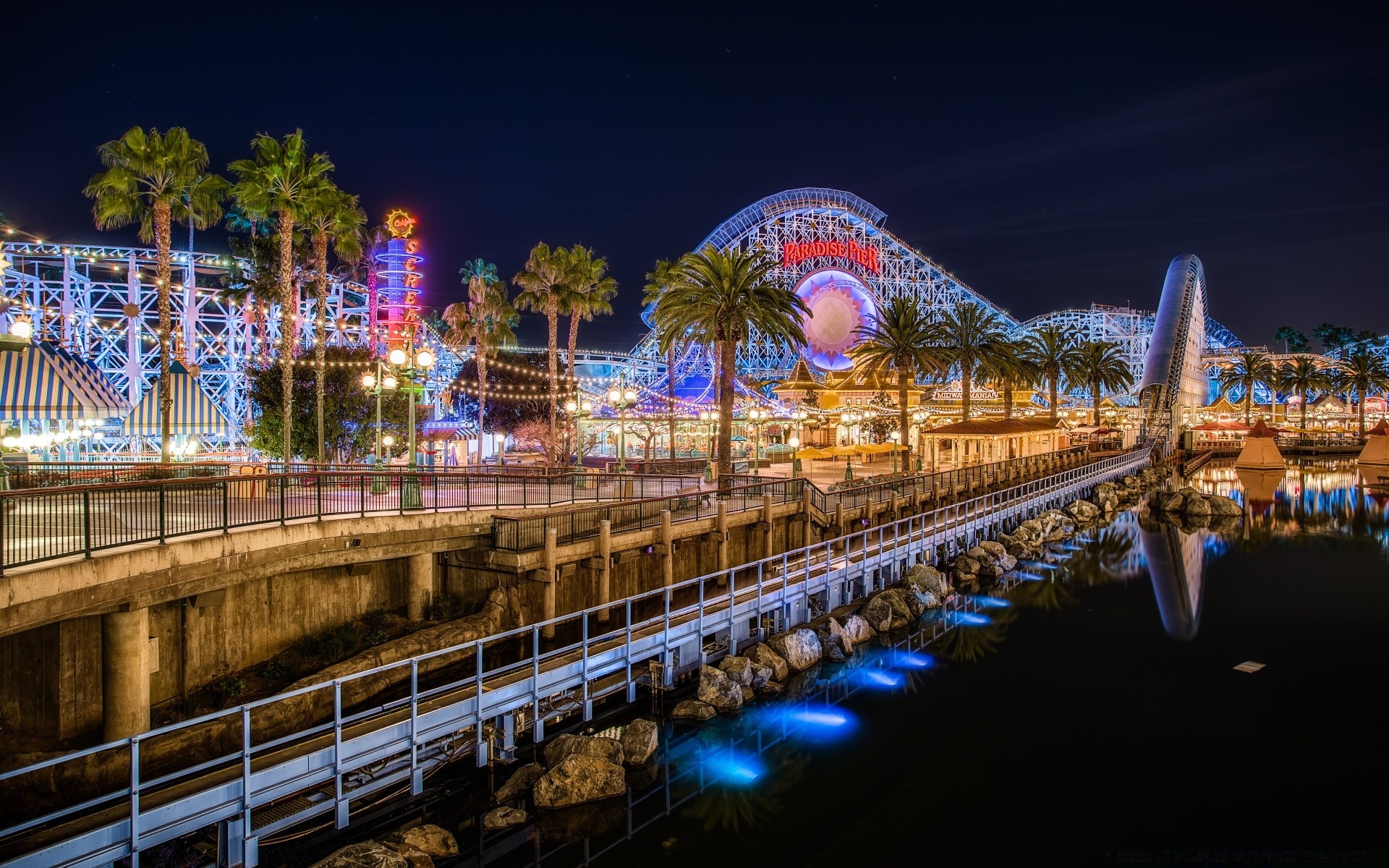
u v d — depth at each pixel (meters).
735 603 26.61
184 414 45.38
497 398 62.53
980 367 77.31
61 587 14.57
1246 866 16.34
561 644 25.03
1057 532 52.66
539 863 16.16
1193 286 119.88
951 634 31.67
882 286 117.19
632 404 49.94
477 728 18.17
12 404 28.92
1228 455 117.56
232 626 19.86
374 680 19.75
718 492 34.06
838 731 22.81
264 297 50.50
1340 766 20.78
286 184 37.53
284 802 15.75
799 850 16.86
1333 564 44.50
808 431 79.12
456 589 25.22
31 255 76.19
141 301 79.44
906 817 18.25
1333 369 165.25
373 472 24.67
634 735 20.09
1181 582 40.34
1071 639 31.16
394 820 16.81
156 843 13.27
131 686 16.58
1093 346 101.44
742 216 106.62
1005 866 16.45
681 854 16.59
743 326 42.16
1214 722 23.48
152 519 18.70
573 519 26.53
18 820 14.06
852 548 36.75
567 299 52.53
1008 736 22.48
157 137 33.06
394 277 80.00
